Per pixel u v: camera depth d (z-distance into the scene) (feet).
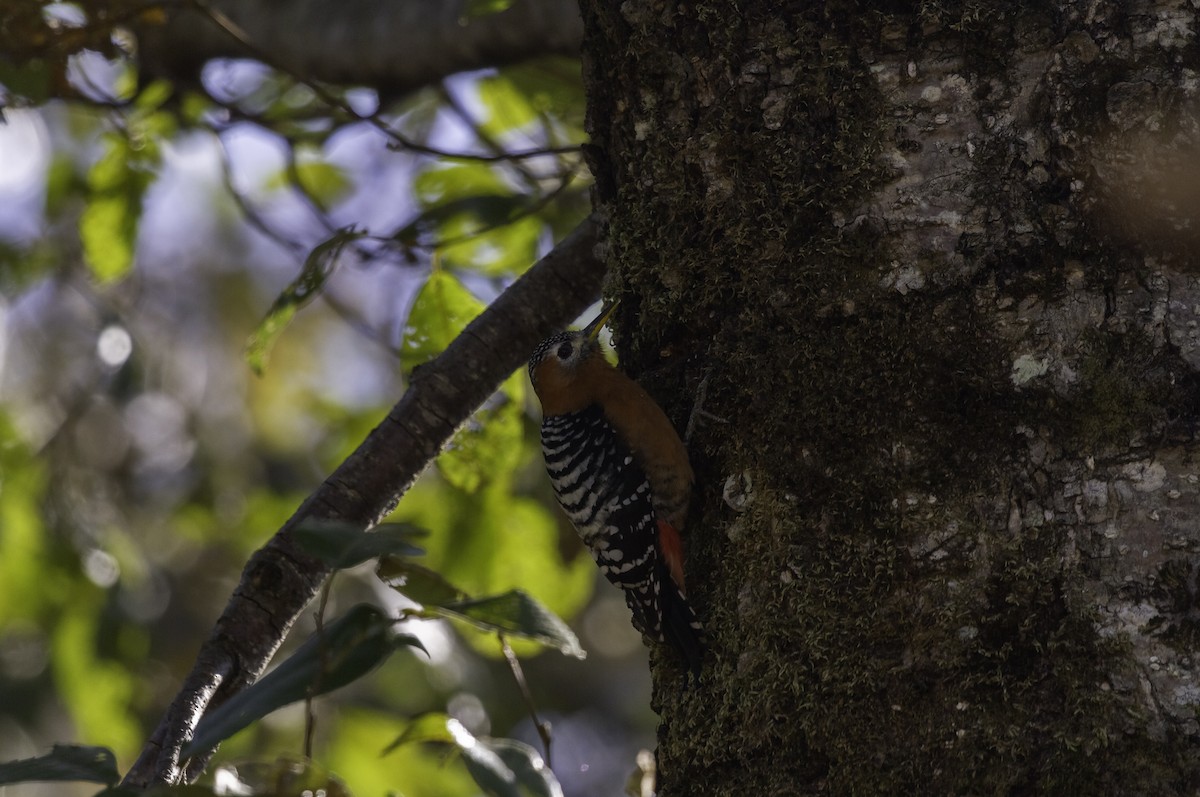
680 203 25.53
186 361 68.80
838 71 23.54
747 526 24.35
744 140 24.39
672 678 25.57
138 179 41.09
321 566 27.84
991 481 21.72
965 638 21.25
